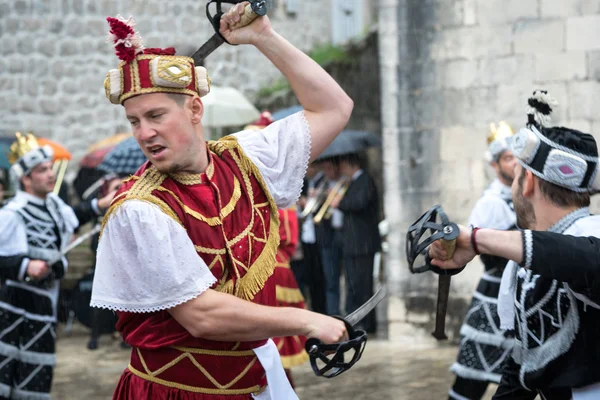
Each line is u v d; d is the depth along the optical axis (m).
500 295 2.75
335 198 8.00
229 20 2.54
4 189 9.80
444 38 7.51
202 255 2.29
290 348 5.12
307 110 2.63
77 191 9.70
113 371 7.02
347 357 7.04
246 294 2.37
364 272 7.84
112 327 8.12
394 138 7.70
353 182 7.86
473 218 4.62
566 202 2.50
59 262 5.16
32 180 5.13
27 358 5.03
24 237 5.04
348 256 7.84
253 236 2.43
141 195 2.26
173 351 2.34
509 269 2.71
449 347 7.45
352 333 2.30
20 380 5.03
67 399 6.01
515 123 7.33
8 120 11.11
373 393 5.81
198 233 2.29
